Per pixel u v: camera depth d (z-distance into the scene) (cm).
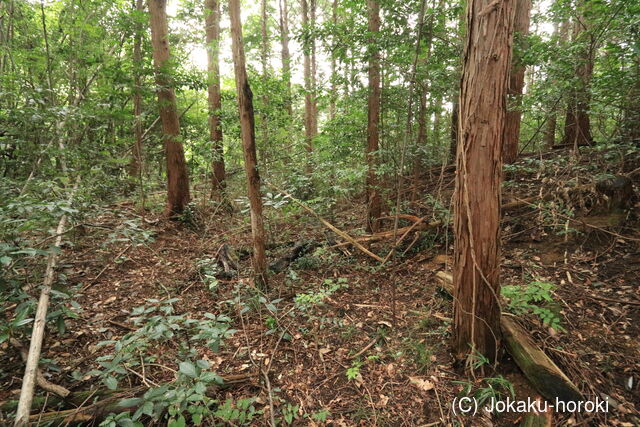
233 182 884
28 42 534
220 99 767
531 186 512
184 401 181
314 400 250
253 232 393
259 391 255
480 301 248
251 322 349
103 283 409
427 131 753
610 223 383
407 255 486
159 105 612
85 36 517
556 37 441
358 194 782
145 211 680
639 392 228
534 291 296
